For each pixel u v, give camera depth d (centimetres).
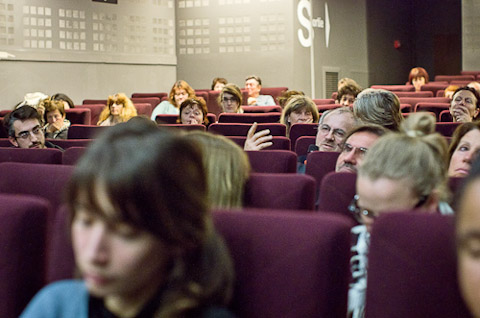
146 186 85
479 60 1700
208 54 1590
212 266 101
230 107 777
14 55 1234
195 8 1590
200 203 90
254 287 135
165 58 1533
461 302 123
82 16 1353
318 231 132
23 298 154
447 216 126
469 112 614
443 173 155
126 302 97
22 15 1248
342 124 322
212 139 181
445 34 2173
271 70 1545
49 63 1298
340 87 845
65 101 855
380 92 348
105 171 85
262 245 135
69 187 88
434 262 125
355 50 1741
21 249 153
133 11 1458
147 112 996
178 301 97
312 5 1580
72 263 146
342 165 236
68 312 108
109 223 86
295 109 518
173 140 89
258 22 1552
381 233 129
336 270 132
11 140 395
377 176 149
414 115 181
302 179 192
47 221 158
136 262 88
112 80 1422
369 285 129
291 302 132
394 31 1981
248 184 194
